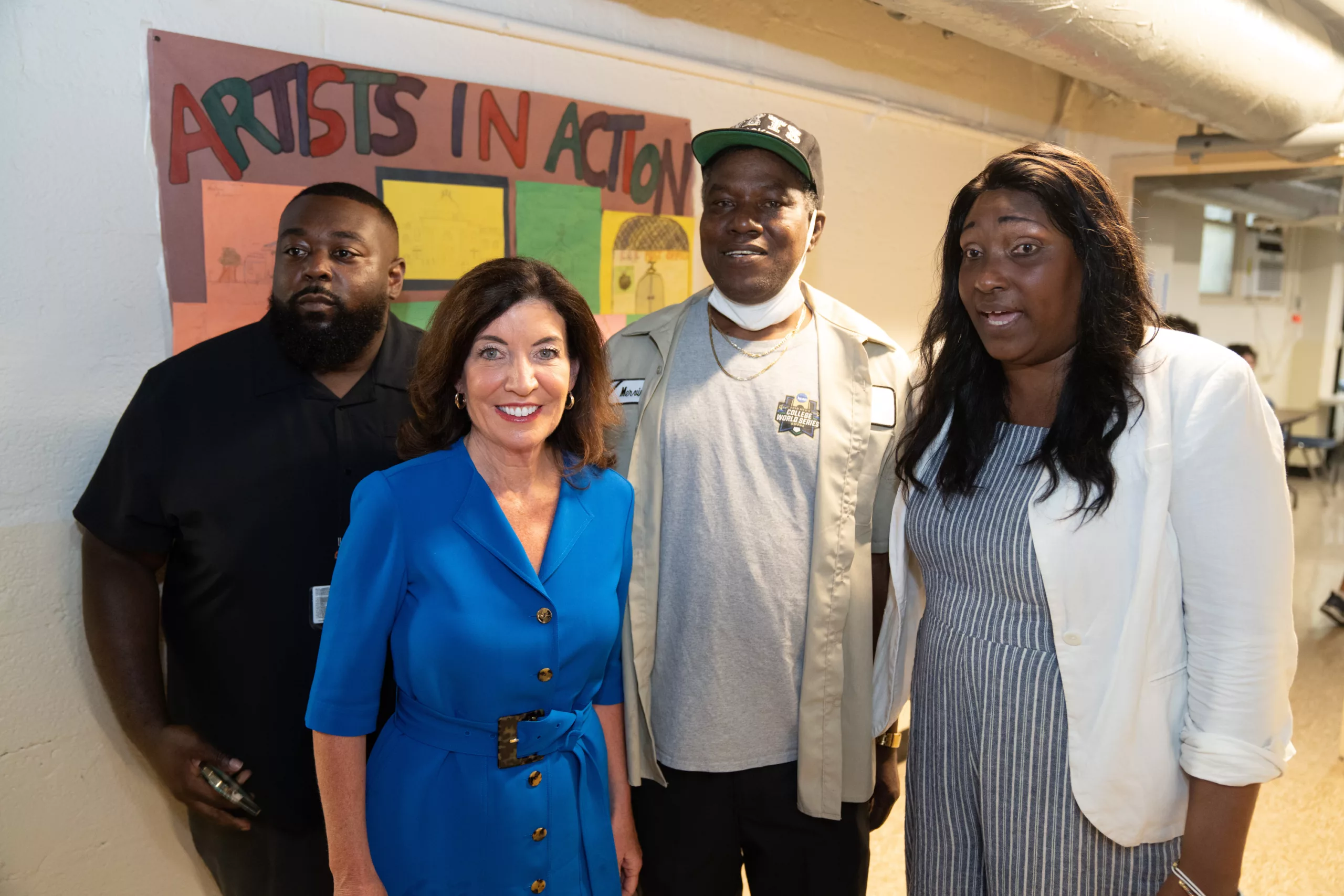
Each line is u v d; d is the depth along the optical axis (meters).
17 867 1.48
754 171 1.40
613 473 1.28
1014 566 1.13
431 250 1.79
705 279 2.34
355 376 1.44
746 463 1.44
